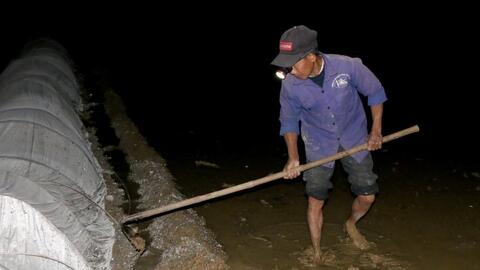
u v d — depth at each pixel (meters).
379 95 3.64
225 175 5.73
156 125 7.64
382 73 10.62
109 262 3.94
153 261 4.11
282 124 3.77
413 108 8.16
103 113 7.65
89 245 3.66
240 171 5.85
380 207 4.97
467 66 11.02
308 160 3.90
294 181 5.55
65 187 3.69
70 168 4.13
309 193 3.90
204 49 14.18
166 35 16.19
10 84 5.33
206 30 16.80
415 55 12.11
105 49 13.98
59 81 6.59
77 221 3.58
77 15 18.86
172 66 12.08
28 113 4.38
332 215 4.82
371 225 4.65
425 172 5.73
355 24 15.54
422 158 6.15
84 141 5.18
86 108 7.73
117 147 6.44
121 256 4.05
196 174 5.75
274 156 6.33
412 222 4.69
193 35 16.12
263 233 4.54
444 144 6.61
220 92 9.66
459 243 4.35
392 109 8.12
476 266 4.02
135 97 9.30
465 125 7.34
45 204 3.38
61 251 3.46
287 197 5.19
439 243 4.35
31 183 3.37
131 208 4.88
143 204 4.97
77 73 9.62
